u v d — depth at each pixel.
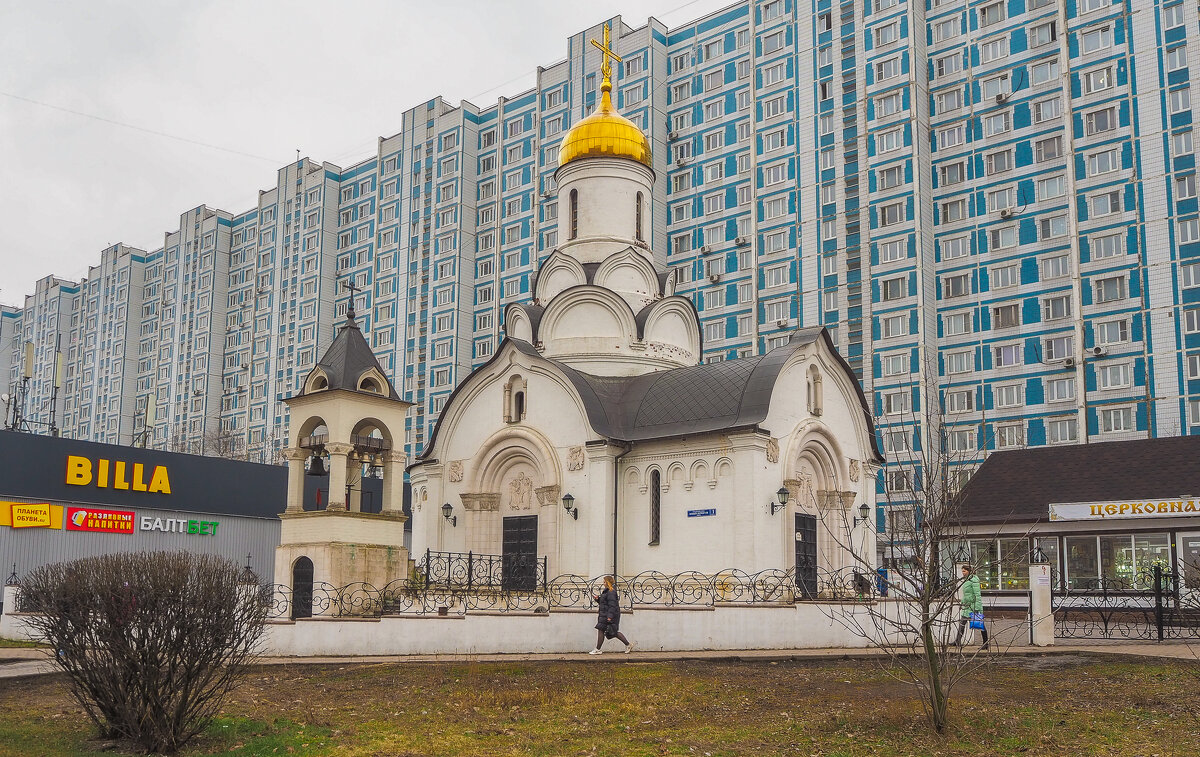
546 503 34.81
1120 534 39.78
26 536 40.50
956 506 19.02
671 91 83.94
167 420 118.50
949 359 66.12
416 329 94.31
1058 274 62.62
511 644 25.84
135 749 13.62
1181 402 57.00
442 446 38.66
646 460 34.06
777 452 32.91
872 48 71.81
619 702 17.66
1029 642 28.58
